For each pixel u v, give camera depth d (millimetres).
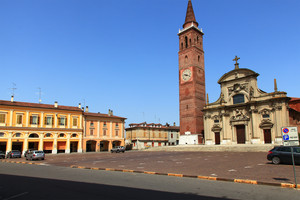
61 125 63125
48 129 60656
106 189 11523
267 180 13516
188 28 71062
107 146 73312
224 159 28797
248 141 51906
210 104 59938
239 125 54625
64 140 63094
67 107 66812
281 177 14492
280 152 21562
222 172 17219
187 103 67938
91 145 70188
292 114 51594
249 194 10523
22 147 57219
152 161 28578
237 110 54500
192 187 12109
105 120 72938
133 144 90000
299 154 20484
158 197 9805
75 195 10211
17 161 33875
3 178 15672
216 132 58031
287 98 47438
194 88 67000
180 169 19641
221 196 10094
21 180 14672
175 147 58656
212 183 13383
